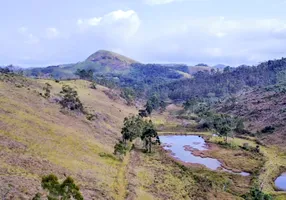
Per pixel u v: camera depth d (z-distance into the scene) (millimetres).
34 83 140375
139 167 83812
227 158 110062
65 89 132125
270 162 104188
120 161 83062
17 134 66000
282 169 98375
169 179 77312
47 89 129625
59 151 68062
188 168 94625
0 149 54594
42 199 40406
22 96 102812
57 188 35906
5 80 118188
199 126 172000
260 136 143250
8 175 44656
